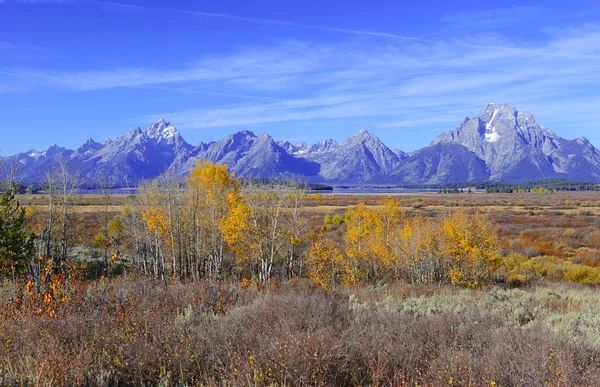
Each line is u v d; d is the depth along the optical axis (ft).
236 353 17.57
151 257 93.97
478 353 17.92
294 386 14.98
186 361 17.19
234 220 88.02
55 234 92.63
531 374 15.10
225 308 31.86
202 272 94.58
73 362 16.30
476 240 79.82
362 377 16.35
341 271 91.66
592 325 26.05
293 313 23.84
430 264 87.30
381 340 18.49
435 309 31.01
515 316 29.81
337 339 17.79
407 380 15.64
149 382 16.22
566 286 65.21
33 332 20.53
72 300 28.17
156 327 21.47
